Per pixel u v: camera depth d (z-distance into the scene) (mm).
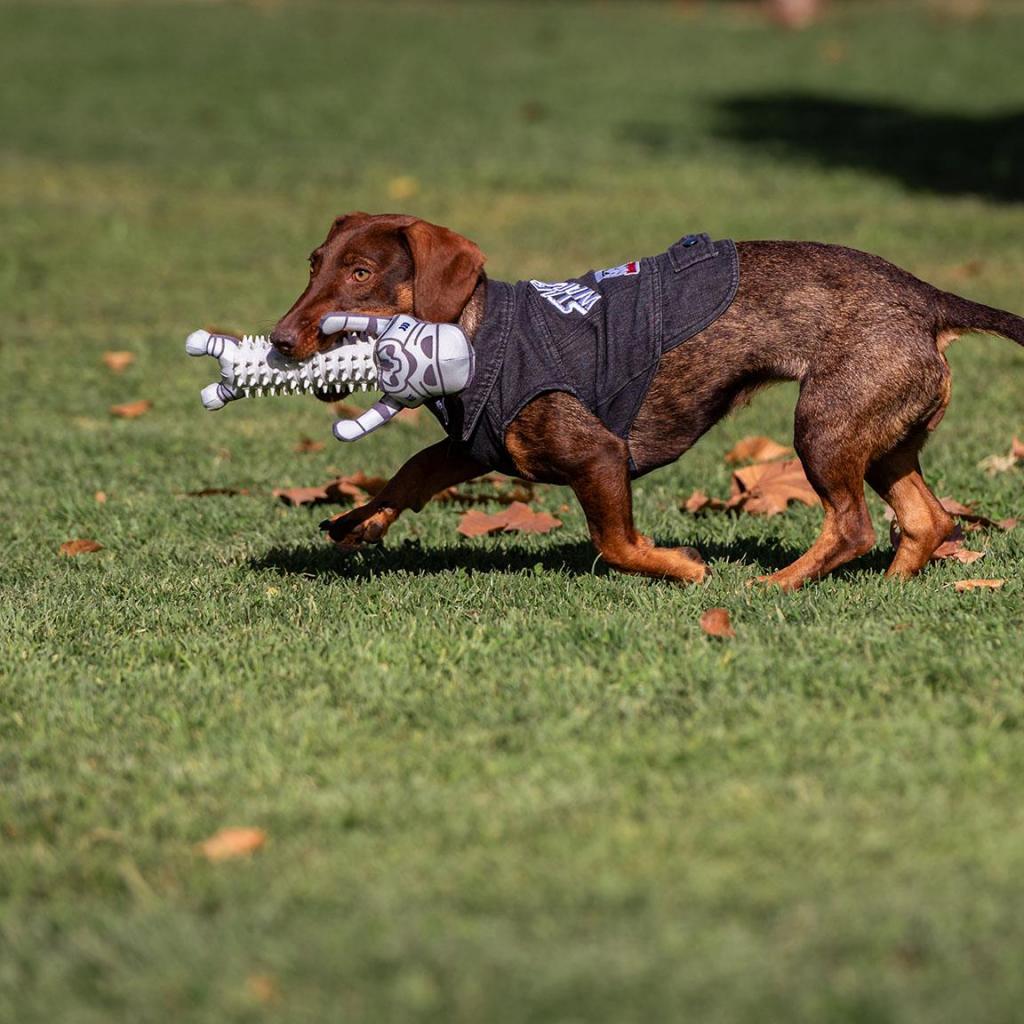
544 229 21766
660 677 7445
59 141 28766
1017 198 23469
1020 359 15461
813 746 6621
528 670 7609
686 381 8586
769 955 5074
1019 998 4816
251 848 5961
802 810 6039
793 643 7859
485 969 5051
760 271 8648
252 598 9039
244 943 5262
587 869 5660
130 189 25266
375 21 43531
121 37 39781
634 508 11297
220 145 28500
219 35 40469
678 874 5598
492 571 9484
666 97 32562
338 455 13086
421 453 9281
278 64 36500
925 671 7395
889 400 8625
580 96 32781
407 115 30953
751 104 31578
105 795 6496
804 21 42906
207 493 11836
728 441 13219
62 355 16484
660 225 21812
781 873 5578
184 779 6586
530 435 8516
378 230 8461
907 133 28406
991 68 35094
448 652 7910
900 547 9359
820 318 8586
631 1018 4809
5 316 18188
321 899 5555
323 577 9562
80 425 14133
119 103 32156
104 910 5602
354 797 6305
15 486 12094
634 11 46469
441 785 6430
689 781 6355
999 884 5457
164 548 10422
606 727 6938
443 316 8266
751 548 10156
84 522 11125
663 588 8789
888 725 6809
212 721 7172
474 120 30406
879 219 21938
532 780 6402
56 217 23344
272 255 21062
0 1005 5070
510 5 47688
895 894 5398
